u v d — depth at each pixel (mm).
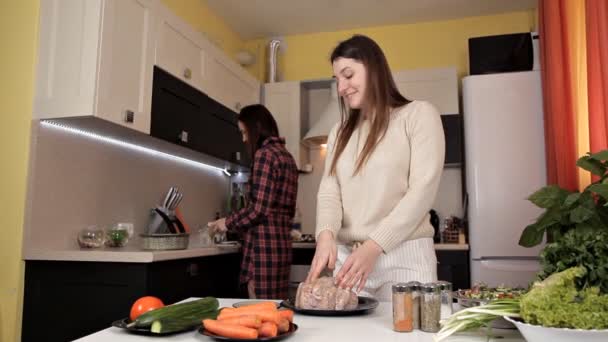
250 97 3521
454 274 3006
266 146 2330
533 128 2980
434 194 1221
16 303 1931
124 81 2086
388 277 1301
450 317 807
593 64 1767
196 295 2314
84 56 1939
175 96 2498
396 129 1319
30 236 1950
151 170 2799
